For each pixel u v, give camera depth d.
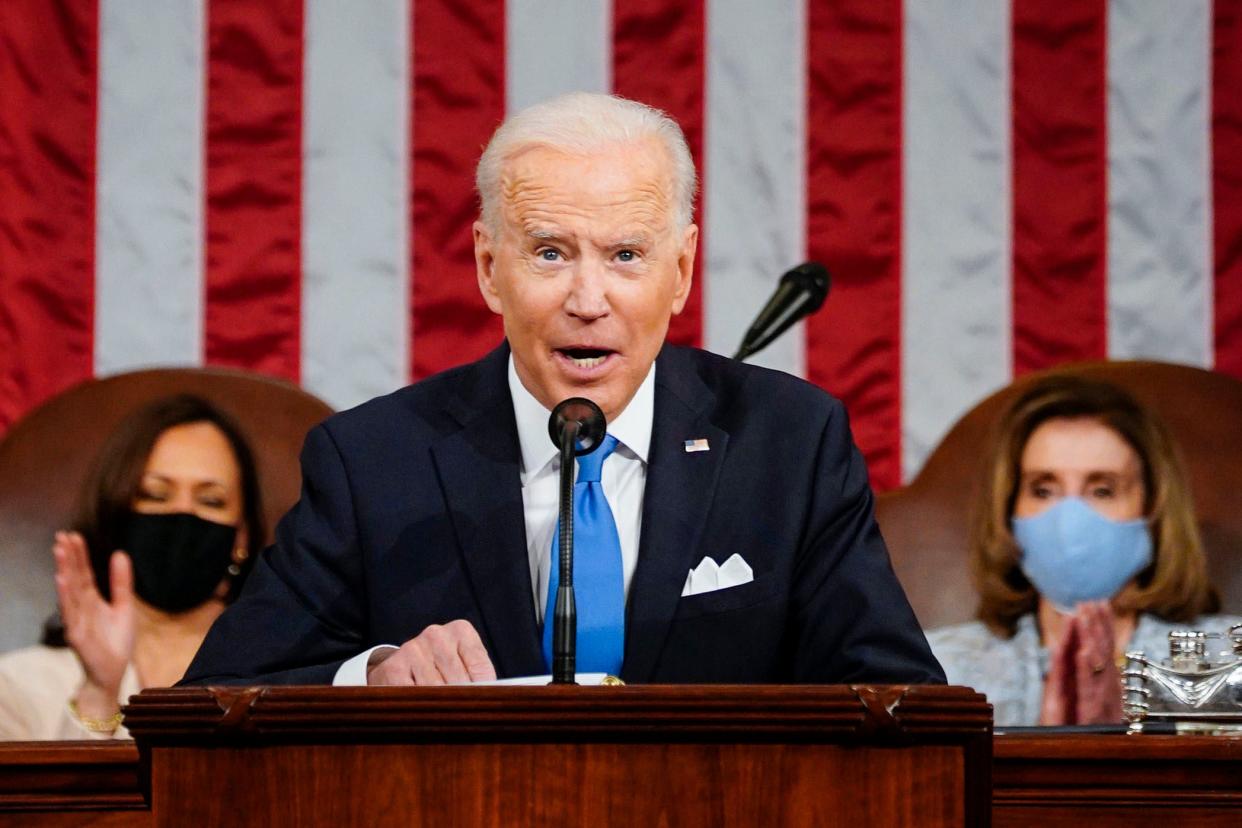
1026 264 17.39
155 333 17.06
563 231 9.42
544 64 17.44
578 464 10.05
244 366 17.09
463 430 10.23
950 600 14.65
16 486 14.46
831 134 17.45
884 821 6.54
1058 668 14.35
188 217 17.19
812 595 9.88
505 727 6.43
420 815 6.48
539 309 9.50
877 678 9.34
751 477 10.12
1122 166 17.44
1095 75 17.36
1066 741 8.45
